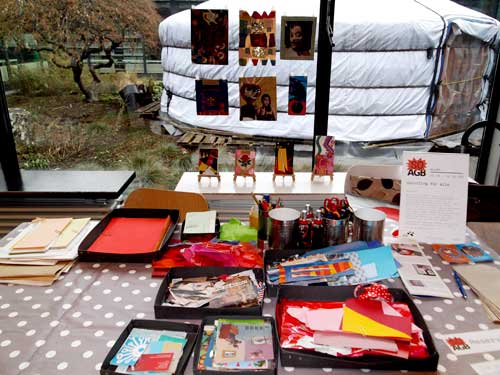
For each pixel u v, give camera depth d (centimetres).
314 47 172
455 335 85
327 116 201
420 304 96
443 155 122
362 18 214
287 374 76
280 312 89
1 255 115
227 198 180
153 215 140
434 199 123
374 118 236
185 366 77
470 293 100
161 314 90
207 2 191
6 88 210
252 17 168
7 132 211
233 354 77
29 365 77
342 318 84
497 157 224
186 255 110
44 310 94
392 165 173
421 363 75
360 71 224
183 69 225
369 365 75
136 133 233
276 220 113
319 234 117
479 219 156
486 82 221
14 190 197
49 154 228
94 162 234
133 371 74
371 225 116
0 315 92
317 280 101
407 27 212
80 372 76
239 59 174
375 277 104
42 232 126
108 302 97
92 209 194
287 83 217
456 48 224
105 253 113
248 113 180
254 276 102
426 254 118
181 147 235
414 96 230
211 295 95
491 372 76
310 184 189
